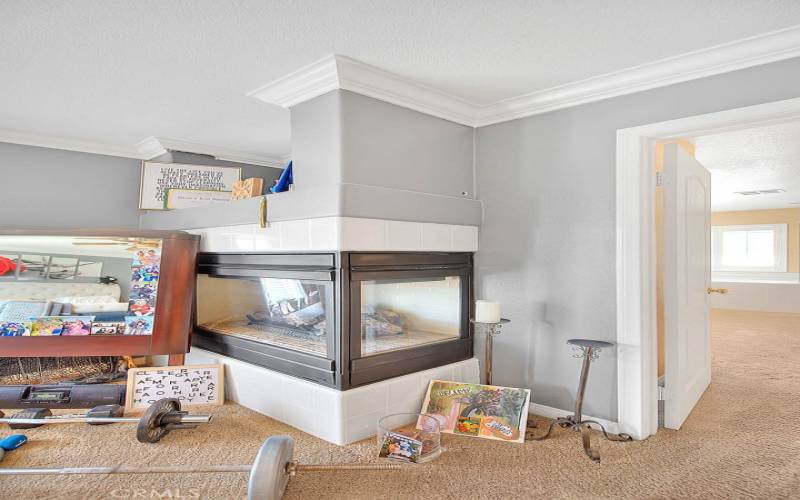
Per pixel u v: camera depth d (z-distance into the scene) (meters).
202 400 3.08
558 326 2.89
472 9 1.91
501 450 2.42
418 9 1.92
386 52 2.34
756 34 2.12
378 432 2.42
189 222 3.68
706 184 3.40
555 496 1.98
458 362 3.12
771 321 6.84
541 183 2.97
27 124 3.57
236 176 4.36
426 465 2.25
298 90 2.75
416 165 2.95
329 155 2.64
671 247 2.74
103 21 2.01
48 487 2.02
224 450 2.41
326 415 2.52
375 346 2.71
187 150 4.17
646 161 2.62
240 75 2.64
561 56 2.38
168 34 2.14
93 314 3.10
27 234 3.10
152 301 3.14
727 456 2.37
